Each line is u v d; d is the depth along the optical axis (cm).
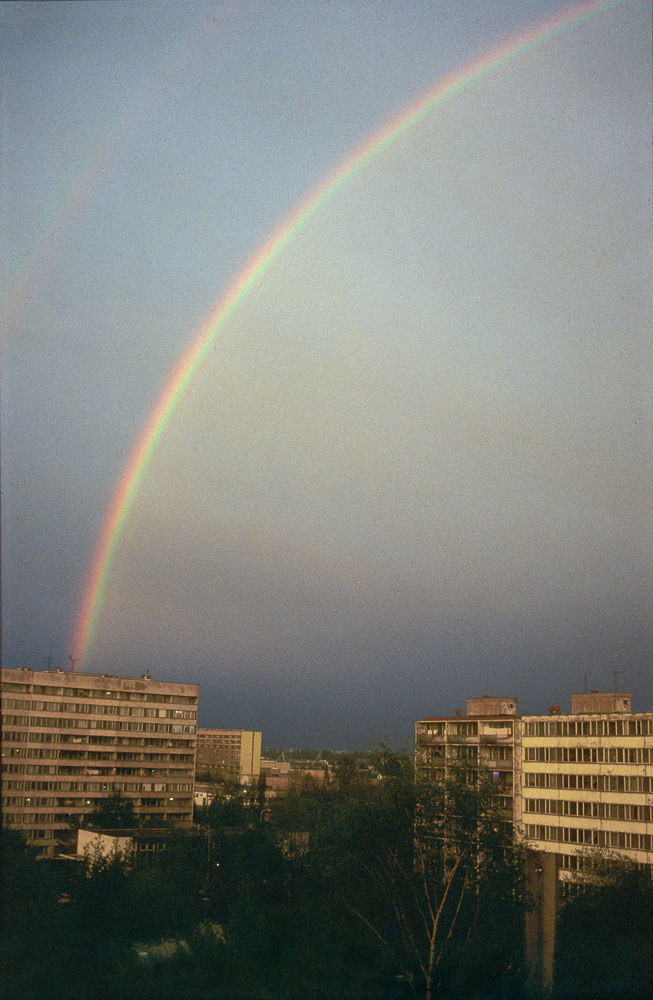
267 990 2398
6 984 2291
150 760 12681
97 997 2300
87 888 3456
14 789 10912
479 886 2959
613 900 3331
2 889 3175
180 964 2477
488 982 2541
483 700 9769
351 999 2406
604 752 8181
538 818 8675
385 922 2947
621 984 2658
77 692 12062
